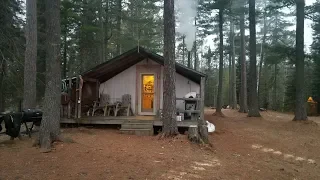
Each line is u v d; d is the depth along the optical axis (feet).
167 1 30.76
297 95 49.65
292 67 98.12
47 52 25.61
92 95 44.04
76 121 38.47
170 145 27.09
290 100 94.48
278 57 53.21
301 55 50.06
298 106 49.26
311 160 26.21
